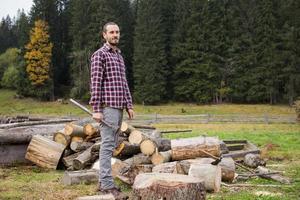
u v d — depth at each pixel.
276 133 25.23
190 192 5.77
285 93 68.44
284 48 68.81
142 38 71.62
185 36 74.38
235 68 70.69
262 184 8.71
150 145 9.90
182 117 41.44
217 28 72.81
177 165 8.31
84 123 12.11
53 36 80.44
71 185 8.12
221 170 8.66
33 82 74.88
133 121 38.50
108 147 6.60
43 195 7.31
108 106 6.46
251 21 72.75
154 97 70.19
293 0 68.94
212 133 24.89
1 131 10.77
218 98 72.31
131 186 8.09
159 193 5.72
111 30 6.58
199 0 73.94
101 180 6.63
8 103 73.88
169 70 74.56
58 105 69.75
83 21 76.56
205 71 71.50
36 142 10.40
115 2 77.19
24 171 10.02
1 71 98.44
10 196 7.23
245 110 62.00
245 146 14.14
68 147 10.77
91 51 73.50
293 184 8.81
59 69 81.50
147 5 71.81
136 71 71.75
